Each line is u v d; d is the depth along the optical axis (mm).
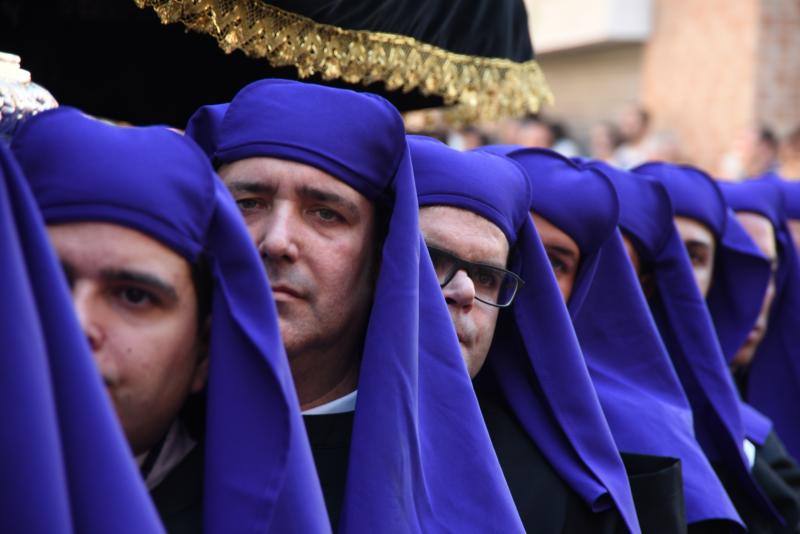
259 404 3477
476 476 4391
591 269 6062
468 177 5070
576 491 5246
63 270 3314
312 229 4207
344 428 4480
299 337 4176
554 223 5941
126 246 3328
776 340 9016
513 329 5430
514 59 6488
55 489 2844
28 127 3443
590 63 32281
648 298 7180
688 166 7934
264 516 3402
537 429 5398
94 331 3307
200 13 4898
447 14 5879
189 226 3426
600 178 6059
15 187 3047
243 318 3484
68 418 2979
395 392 4098
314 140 4199
